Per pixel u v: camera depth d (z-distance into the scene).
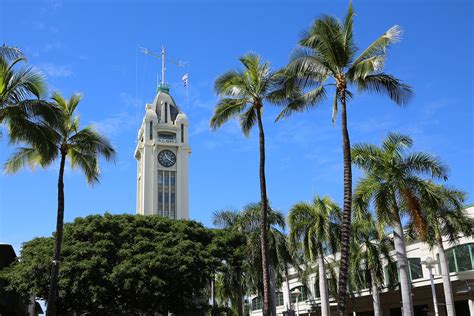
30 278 42.28
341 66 24.94
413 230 36.22
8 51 20.55
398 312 57.53
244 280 50.38
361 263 49.75
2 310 51.50
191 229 50.03
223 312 65.75
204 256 46.72
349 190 23.70
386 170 28.84
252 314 85.69
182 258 45.41
